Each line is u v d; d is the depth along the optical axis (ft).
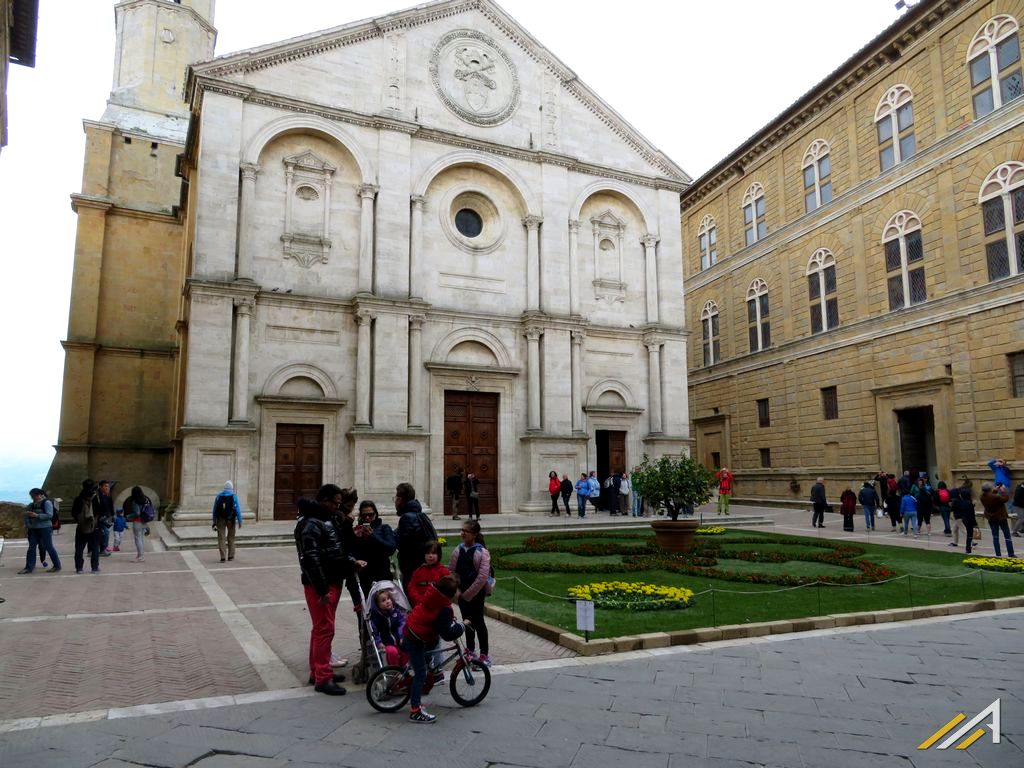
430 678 22.27
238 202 82.02
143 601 40.16
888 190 103.71
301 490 82.02
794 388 122.52
